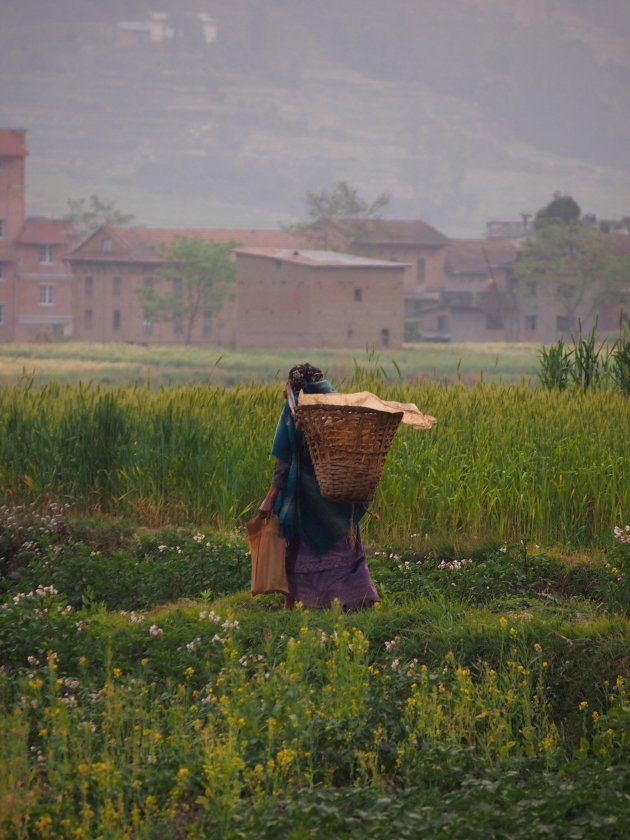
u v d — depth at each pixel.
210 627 30.78
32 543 42.53
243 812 20.77
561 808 20.61
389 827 19.66
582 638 28.75
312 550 33.34
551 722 26.72
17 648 29.23
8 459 52.44
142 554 42.91
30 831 20.78
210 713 24.02
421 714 24.45
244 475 47.75
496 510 44.16
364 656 28.56
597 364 68.50
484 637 29.45
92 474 51.34
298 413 31.38
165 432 50.69
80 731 23.05
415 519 44.44
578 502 43.78
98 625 31.02
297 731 23.61
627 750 23.92
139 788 21.47
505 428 49.56
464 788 22.58
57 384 62.66
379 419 30.95
